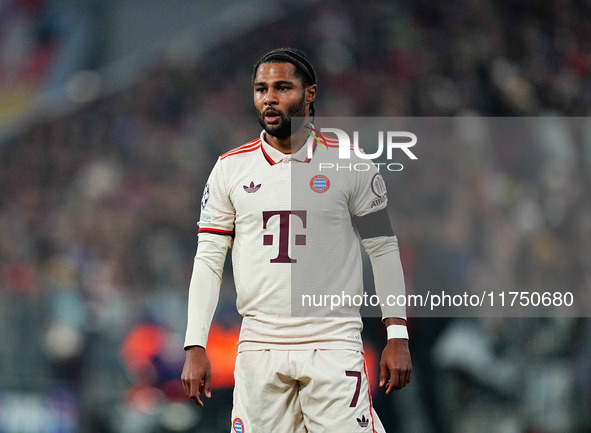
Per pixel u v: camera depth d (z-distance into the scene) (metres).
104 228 39.62
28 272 37.38
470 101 42.09
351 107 42.56
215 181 10.10
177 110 45.56
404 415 23.78
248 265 9.77
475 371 25.11
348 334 9.71
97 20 48.22
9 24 49.59
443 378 24.92
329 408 9.46
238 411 9.82
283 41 46.38
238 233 9.95
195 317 9.70
